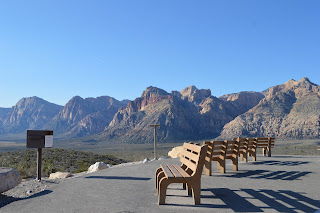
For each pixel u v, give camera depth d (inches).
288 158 682.2
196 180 241.1
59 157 1465.3
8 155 1503.4
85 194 287.7
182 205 238.1
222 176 398.6
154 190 306.7
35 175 706.8
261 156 749.9
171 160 669.9
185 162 293.0
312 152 1241.4
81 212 220.5
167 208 228.7
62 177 486.3
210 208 227.8
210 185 330.0
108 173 443.2
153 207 232.4
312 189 306.0
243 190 300.8
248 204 240.4
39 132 401.7
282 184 335.3
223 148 430.0
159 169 314.5
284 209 223.8
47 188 326.3
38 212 223.6
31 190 318.3
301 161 608.1
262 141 731.4
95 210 225.6
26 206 243.0
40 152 402.9
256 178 380.5
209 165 404.8
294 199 258.7
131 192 296.2
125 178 392.5
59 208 234.2
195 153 276.1
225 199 259.3
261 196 271.4
